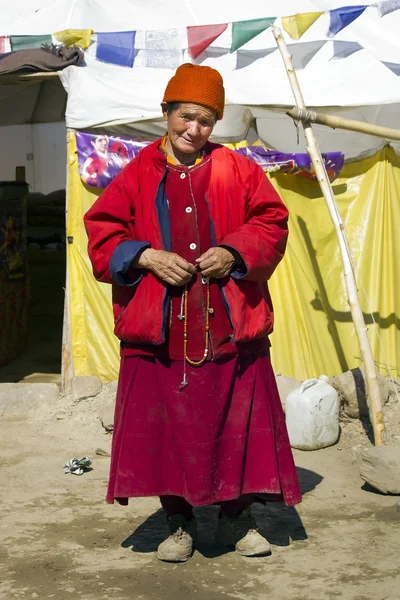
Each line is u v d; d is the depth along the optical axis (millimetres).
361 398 5512
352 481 4789
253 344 3633
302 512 4332
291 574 3621
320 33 6277
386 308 6281
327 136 6395
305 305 6109
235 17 6801
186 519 3797
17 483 4828
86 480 4879
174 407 3523
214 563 3732
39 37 6227
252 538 3801
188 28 6168
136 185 3605
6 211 7844
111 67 6199
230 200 3588
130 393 3594
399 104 6328
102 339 6238
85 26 6566
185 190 3555
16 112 11211
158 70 6203
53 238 12453
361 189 6414
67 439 5656
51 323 9352
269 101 5941
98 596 3443
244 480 3621
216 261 3453
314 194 6371
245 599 3404
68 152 6137
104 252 3539
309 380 5516
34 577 3627
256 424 3619
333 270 6312
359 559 3768
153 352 3541
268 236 3568
